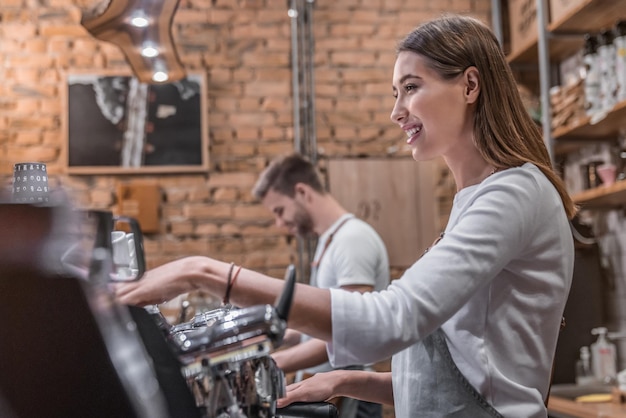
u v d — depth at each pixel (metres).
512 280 1.31
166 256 4.93
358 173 5.09
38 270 0.75
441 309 1.13
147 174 4.96
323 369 2.88
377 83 5.19
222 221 5.00
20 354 0.75
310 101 5.13
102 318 0.76
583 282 3.77
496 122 1.37
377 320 1.08
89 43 4.99
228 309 1.17
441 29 1.37
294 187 3.15
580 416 3.05
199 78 5.02
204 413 0.82
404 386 1.43
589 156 4.11
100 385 0.75
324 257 3.00
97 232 0.80
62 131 4.91
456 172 1.44
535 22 4.20
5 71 4.93
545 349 1.33
